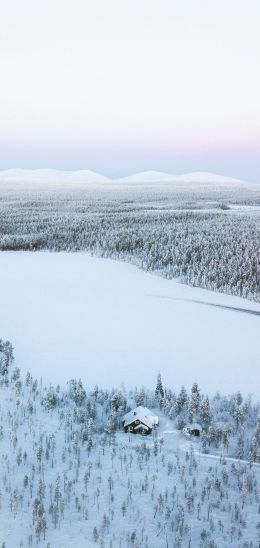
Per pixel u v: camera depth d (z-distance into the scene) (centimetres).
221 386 6084
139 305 10175
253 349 7525
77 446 4244
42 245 18862
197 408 4959
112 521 3344
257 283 12088
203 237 19512
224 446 4372
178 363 6825
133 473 3922
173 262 14525
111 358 6919
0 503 3447
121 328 8450
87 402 5069
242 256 14962
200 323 8956
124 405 5053
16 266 14575
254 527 3325
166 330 8431
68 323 8650
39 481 3609
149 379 6219
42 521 3189
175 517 3403
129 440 4438
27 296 10631
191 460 4062
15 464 3962
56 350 7175
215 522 3372
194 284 12362
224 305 10444
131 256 16162
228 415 5031
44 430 4550
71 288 11569
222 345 7688
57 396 5253
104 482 3791
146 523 3344
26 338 7706
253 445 4319
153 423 4622
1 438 4334
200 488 3753
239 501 3609
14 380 5728
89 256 16788
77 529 3247
